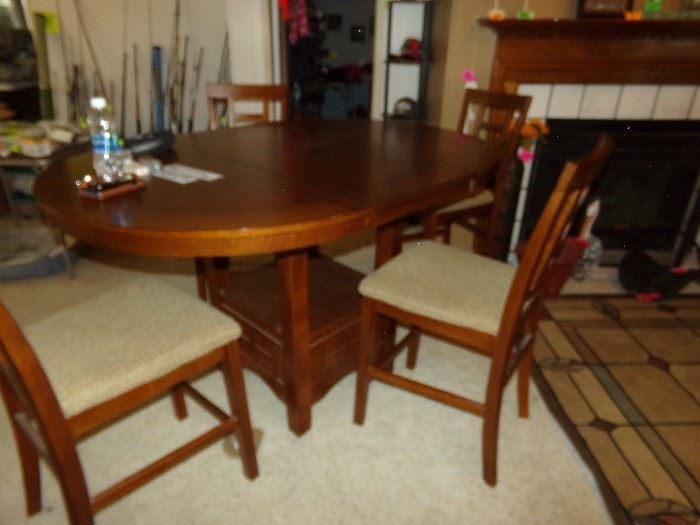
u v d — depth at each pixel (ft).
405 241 7.38
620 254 9.14
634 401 5.61
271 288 5.50
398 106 10.51
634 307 7.61
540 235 3.50
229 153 5.29
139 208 3.69
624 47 7.72
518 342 4.72
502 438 5.09
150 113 12.23
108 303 3.98
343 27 15.19
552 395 5.66
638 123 8.26
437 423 5.27
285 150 5.48
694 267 8.97
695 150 8.07
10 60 9.75
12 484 4.49
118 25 11.34
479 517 4.26
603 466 4.74
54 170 4.55
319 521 4.20
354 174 4.60
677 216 8.95
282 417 5.31
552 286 7.76
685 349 6.57
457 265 4.81
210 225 3.39
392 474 4.66
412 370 6.11
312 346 4.79
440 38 9.07
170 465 3.79
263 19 10.20
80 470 3.26
